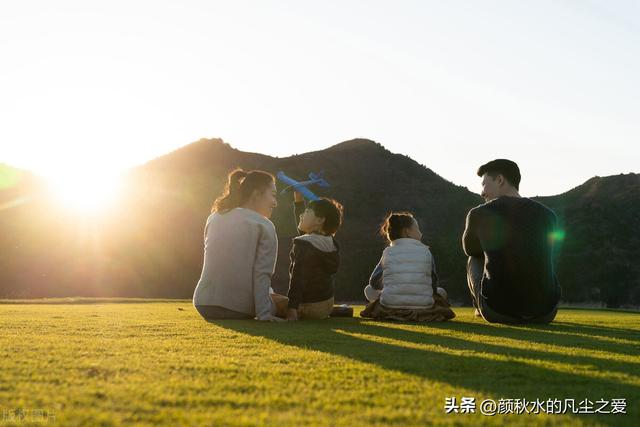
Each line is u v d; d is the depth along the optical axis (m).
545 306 5.21
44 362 2.47
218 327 4.25
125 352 2.81
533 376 2.34
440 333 4.07
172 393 1.92
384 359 2.70
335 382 2.16
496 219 5.19
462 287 38.84
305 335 3.73
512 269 5.10
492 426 1.64
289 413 1.70
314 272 5.32
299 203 6.12
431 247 42.84
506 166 5.63
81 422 1.57
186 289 37.31
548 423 1.69
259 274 4.98
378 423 1.62
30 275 35.56
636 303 42.44
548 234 5.20
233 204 5.17
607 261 47.09
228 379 2.17
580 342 3.61
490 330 4.43
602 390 2.11
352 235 47.88
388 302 5.37
